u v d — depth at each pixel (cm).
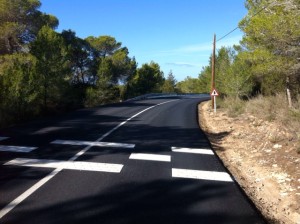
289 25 1467
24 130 1455
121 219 570
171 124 1898
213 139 1529
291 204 748
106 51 4966
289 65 1792
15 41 3006
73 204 627
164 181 809
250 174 983
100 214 586
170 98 5303
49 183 741
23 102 1959
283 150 1139
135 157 1041
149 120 2041
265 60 1964
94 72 4162
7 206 601
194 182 817
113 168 897
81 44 4216
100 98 3766
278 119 1550
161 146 1248
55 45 2445
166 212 614
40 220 548
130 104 3459
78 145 1180
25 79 2028
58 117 2050
